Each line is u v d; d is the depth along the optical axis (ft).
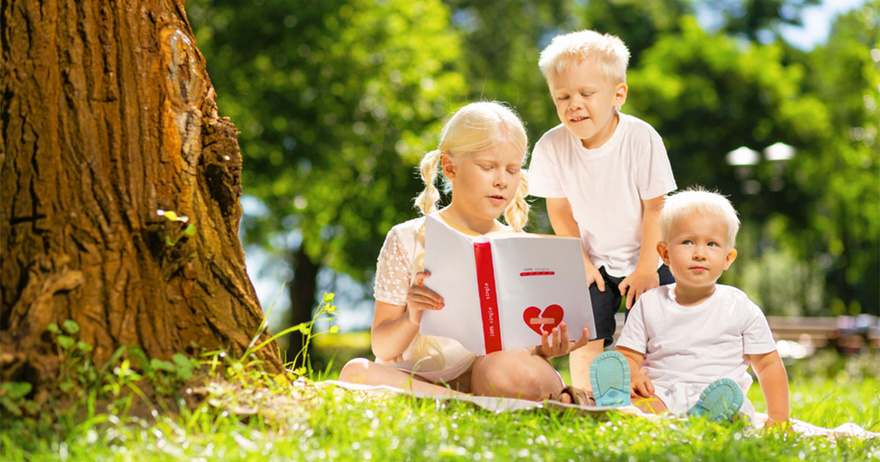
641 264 17.63
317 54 60.54
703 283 15.15
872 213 105.29
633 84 94.68
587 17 108.47
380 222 67.00
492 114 14.64
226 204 13.11
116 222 11.84
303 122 59.21
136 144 12.27
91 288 11.49
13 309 11.11
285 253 97.25
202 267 12.60
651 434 11.77
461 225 14.97
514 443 11.18
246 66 58.85
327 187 65.62
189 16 58.75
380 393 13.17
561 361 62.44
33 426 10.29
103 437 10.25
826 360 53.57
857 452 12.66
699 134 93.45
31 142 11.95
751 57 99.09
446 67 85.76
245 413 11.24
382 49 64.90
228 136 13.20
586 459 10.62
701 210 15.20
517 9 98.07
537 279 13.52
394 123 64.13
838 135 103.50
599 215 18.12
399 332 14.17
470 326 13.29
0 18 12.51
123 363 11.04
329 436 10.99
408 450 10.29
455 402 12.89
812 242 114.32
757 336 15.14
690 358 15.03
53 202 11.77
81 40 12.40
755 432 13.19
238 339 12.49
